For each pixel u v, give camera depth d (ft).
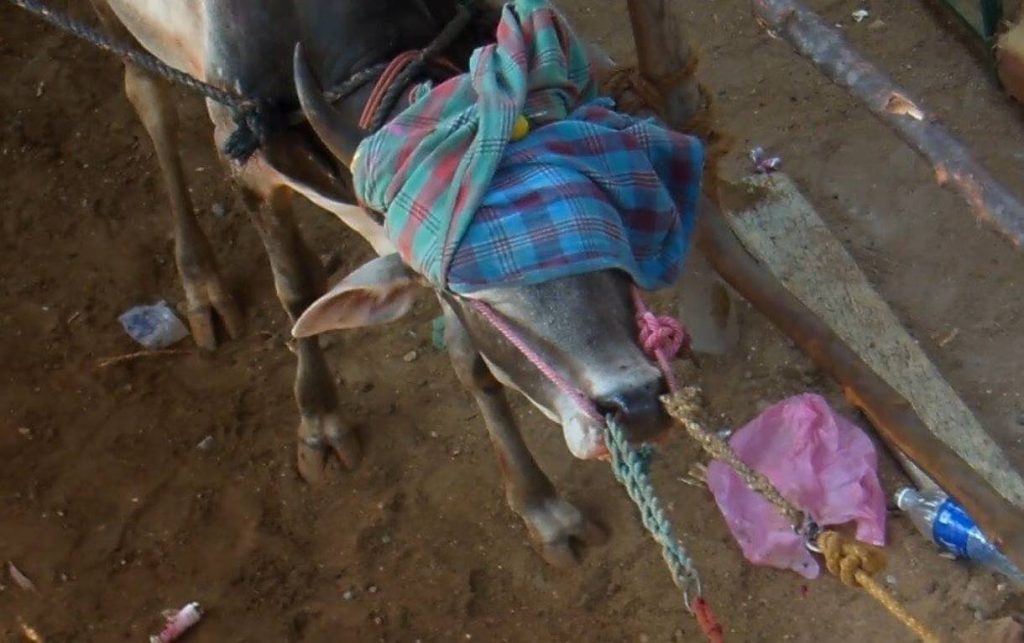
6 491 15.43
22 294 17.31
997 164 16.92
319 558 14.58
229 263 17.40
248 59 11.39
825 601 13.37
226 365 16.42
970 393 14.82
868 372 10.61
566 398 9.05
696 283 14.29
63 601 14.48
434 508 14.78
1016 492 13.53
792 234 15.81
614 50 19.11
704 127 12.60
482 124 8.61
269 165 11.44
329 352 16.29
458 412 15.51
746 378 15.03
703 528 14.03
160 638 13.99
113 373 16.42
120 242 17.79
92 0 15.05
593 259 8.56
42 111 19.36
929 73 18.07
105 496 15.30
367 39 10.79
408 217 8.79
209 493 15.24
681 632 13.42
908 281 15.89
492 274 8.55
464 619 13.89
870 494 13.71
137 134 19.02
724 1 19.44
